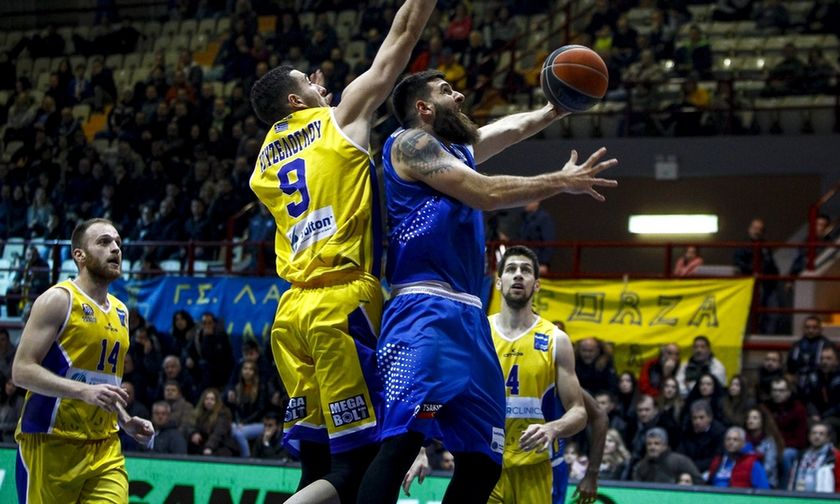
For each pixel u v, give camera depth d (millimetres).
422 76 4422
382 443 4109
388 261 4375
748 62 18703
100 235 6281
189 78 21125
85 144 20828
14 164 21016
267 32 22016
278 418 11781
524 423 6590
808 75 17281
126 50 23922
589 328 13867
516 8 20391
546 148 18125
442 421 4230
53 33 24359
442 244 4195
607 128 18109
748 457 9906
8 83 24016
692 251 14797
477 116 18312
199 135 19828
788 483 10078
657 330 13641
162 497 8992
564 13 20109
